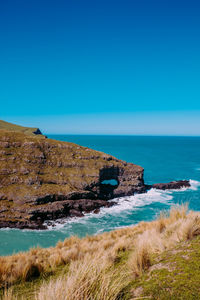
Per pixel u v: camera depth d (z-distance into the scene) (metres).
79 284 2.85
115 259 5.62
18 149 78.56
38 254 9.01
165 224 8.28
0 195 57.78
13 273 5.70
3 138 81.75
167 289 2.77
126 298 2.76
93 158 86.12
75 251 7.44
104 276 3.10
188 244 4.55
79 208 58.88
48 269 6.12
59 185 67.94
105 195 70.50
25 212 52.81
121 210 57.09
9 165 69.62
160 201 63.25
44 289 2.81
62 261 6.70
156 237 5.78
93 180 72.88
